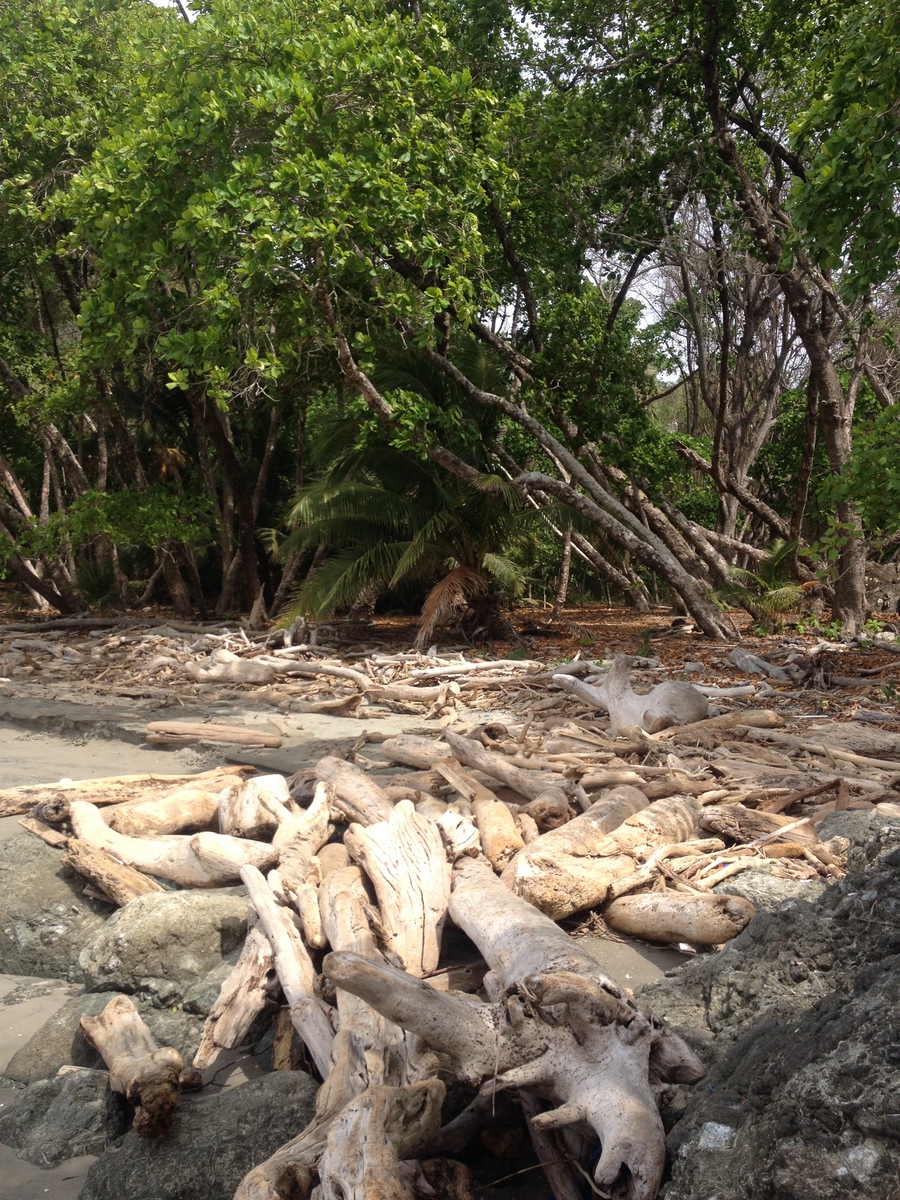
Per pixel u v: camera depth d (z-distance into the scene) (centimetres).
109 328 1260
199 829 664
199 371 1209
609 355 1622
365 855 491
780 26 1445
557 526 1623
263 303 1291
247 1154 344
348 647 1534
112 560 2434
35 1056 436
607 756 736
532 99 1541
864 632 1492
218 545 2369
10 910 556
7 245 1817
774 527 1997
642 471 1772
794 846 529
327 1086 353
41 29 1661
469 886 480
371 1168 295
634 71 1490
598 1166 306
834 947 396
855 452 957
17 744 952
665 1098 343
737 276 1939
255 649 1453
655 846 541
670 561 1508
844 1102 282
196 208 1107
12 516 1931
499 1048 350
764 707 984
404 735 806
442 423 1448
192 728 884
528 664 1209
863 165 812
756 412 2458
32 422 2042
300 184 1138
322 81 1220
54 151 1603
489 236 1702
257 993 437
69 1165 369
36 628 1855
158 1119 352
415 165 1265
